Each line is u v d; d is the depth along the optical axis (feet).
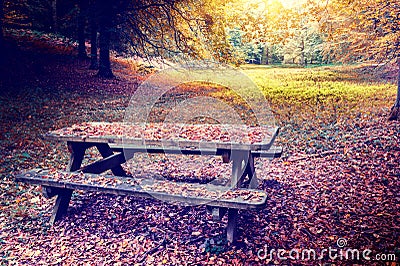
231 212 11.27
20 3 51.70
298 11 31.99
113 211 13.48
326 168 17.37
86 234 12.11
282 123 27.94
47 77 39.50
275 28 34.42
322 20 31.89
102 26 39.81
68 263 10.65
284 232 11.70
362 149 19.52
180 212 13.24
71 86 38.52
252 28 36.78
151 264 10.45
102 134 13.21
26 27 58.13
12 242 11.78
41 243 11.72
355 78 42.57
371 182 15.30
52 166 18.89
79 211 13.56
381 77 40.93
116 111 32.42
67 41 56.13
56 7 58.70
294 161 18.72
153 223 12.57
